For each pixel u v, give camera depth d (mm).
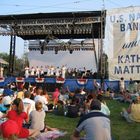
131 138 12672
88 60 40469
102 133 7133
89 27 34375
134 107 16016
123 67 30781
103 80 31469
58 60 41312
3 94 21594
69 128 14492
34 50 41969
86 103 16391
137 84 28953
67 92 25828
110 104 24297
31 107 14039
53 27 35156
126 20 30719
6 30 36719
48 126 14336
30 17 34719
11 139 7648
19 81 34469
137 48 30406
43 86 33812
